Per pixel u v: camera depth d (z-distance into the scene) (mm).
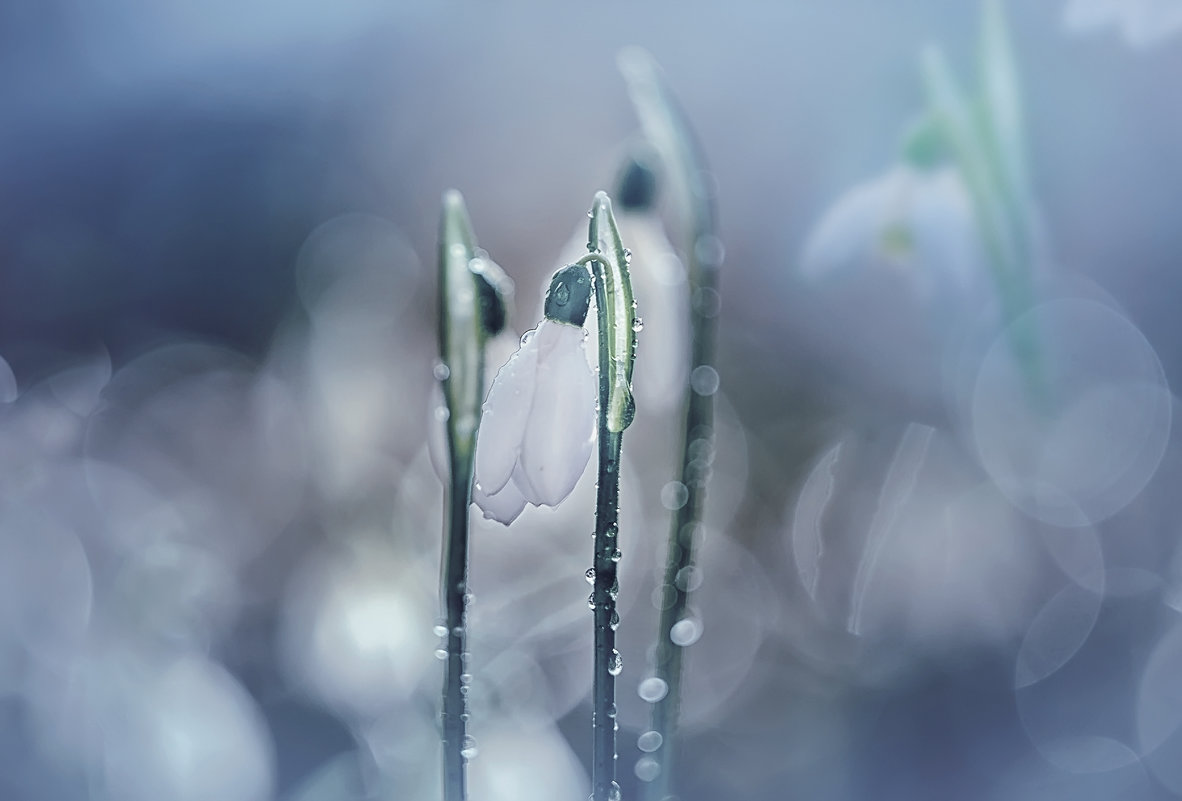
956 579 502
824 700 445
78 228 836
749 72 794
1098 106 646
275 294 779
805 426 592
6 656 431
